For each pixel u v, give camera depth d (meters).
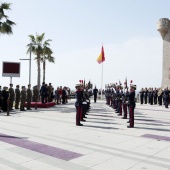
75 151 6.96
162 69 35.62
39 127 10.92
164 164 5.90
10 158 6.21
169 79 34.72
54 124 11.90
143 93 30.41
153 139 8.72
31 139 8.41
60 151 6.92
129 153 6.82
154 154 6.75
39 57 37.16
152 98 29.09
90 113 17.44
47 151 6.89
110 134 9.52
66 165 5.71
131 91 11.47
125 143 8.01
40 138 8.59
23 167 5.53
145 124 12.55
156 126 11.90
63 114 16.52
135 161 6.10
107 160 6.15
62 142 8.02
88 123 12.46
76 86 11.88
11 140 8.19
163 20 34.97
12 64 20.94
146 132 10.14
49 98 24.97
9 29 24.05
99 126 11.52
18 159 6.12
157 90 29.73
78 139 8.49
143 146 7.64
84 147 7.42
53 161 6.00
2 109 18.03
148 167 5.66
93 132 9.88
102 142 8.10
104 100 37.81
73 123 12.33
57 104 26.86
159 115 17.08
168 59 35.06
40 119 13.70
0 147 7.27
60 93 27.28
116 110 17.58
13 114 16.11
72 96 43.53
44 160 6.07
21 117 14.52
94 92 31.12
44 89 22.38
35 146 7.43
